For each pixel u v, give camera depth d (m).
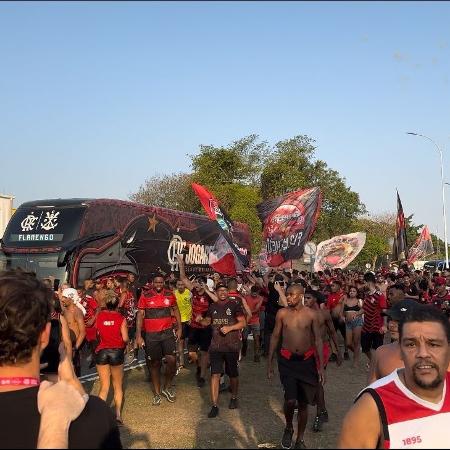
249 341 15.21
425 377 2.22
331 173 54.78
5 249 14.20
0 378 1.86
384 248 60.22
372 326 10.84
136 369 11.38
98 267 14.83
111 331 7.42
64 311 7.61
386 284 15.48
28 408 1.79
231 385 8.11
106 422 1.83
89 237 14.41
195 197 50.28
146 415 7.71
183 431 6.87
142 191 55.00
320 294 10.30
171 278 12.56
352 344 11.45
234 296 8.55
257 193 49.25
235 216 44.69
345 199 54.91
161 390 9.02
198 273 20.52
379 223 75.31
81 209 14.63
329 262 21.44
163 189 54.62
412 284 17.09
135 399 8.70
